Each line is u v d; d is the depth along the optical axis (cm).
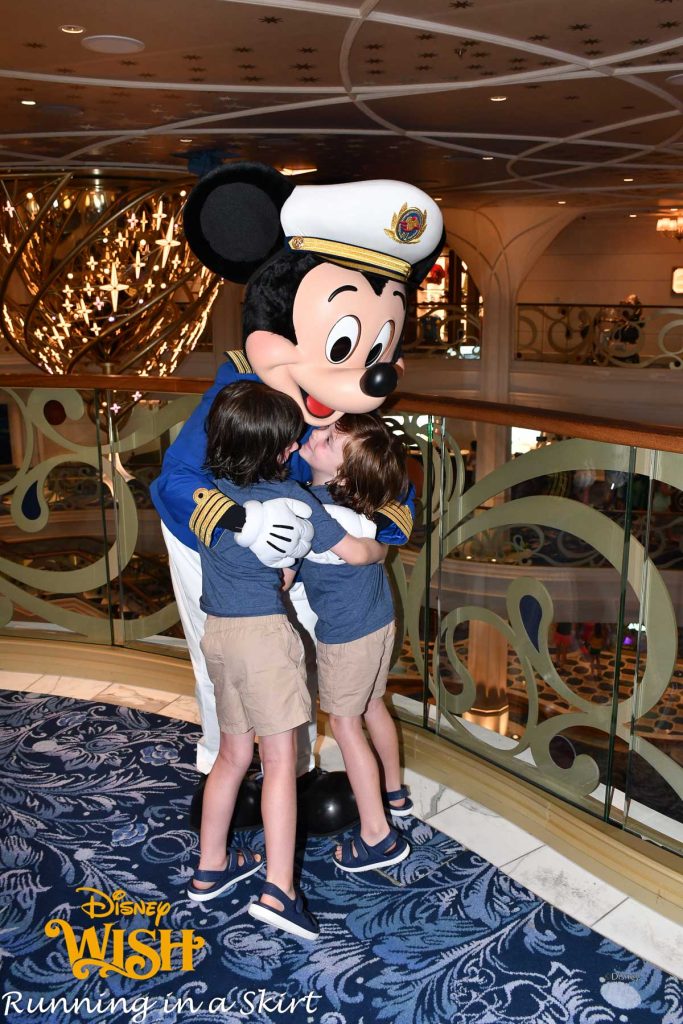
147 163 612
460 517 282
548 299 1992
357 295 227
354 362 232
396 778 265
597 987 206
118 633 374
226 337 1472
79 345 653
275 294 228
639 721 241
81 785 288
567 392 1498
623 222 1884
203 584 225
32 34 308
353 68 364
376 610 236
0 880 242
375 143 566
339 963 213
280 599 223
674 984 207
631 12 293
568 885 241
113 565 371
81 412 366
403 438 296
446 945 219
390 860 244
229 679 219
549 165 730
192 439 231
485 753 285
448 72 375
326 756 304
